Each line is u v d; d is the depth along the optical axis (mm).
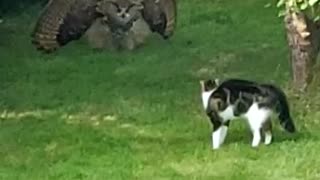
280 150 9352
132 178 8750
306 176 8719
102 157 9359
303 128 10078
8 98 11852
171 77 12789
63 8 14477
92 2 14500
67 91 12148
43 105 11492
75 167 9070
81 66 13586
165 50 14375
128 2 14492
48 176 8836
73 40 14773
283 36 15016
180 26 16141
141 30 14594
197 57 13898
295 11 10234
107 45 14578
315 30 11172
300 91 11242
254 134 9516
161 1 14750
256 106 9391
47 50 14469
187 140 9883
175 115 10859
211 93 9492
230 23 16297
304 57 11195
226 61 13641
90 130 10359
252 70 13031
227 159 9211
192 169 8977
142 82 12523
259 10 17109
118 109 11203
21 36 15617
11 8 16969
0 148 9758
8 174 8898
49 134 10211
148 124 10555
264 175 8766
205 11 17344
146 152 9508
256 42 14758
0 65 13711
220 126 9516
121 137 10055
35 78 12898
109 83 12516
